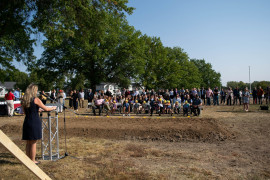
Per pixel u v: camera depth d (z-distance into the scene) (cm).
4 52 1520
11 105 1488
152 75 4525
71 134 877
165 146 715
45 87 4028
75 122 1040
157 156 594
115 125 954
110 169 477
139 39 3525
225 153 621
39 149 667
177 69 4881
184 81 5412
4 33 1288
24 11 1277
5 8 1172
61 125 962
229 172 467
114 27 3144
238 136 829
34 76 4884
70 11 1338
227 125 1020
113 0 1440
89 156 587
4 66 1756
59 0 1282
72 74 3388
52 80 3297
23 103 471
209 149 670
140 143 758
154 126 915
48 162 524
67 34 1370
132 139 817
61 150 649
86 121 1066
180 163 529
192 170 477
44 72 3253
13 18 1235
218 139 790
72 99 1894
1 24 1270
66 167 489
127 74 3525
